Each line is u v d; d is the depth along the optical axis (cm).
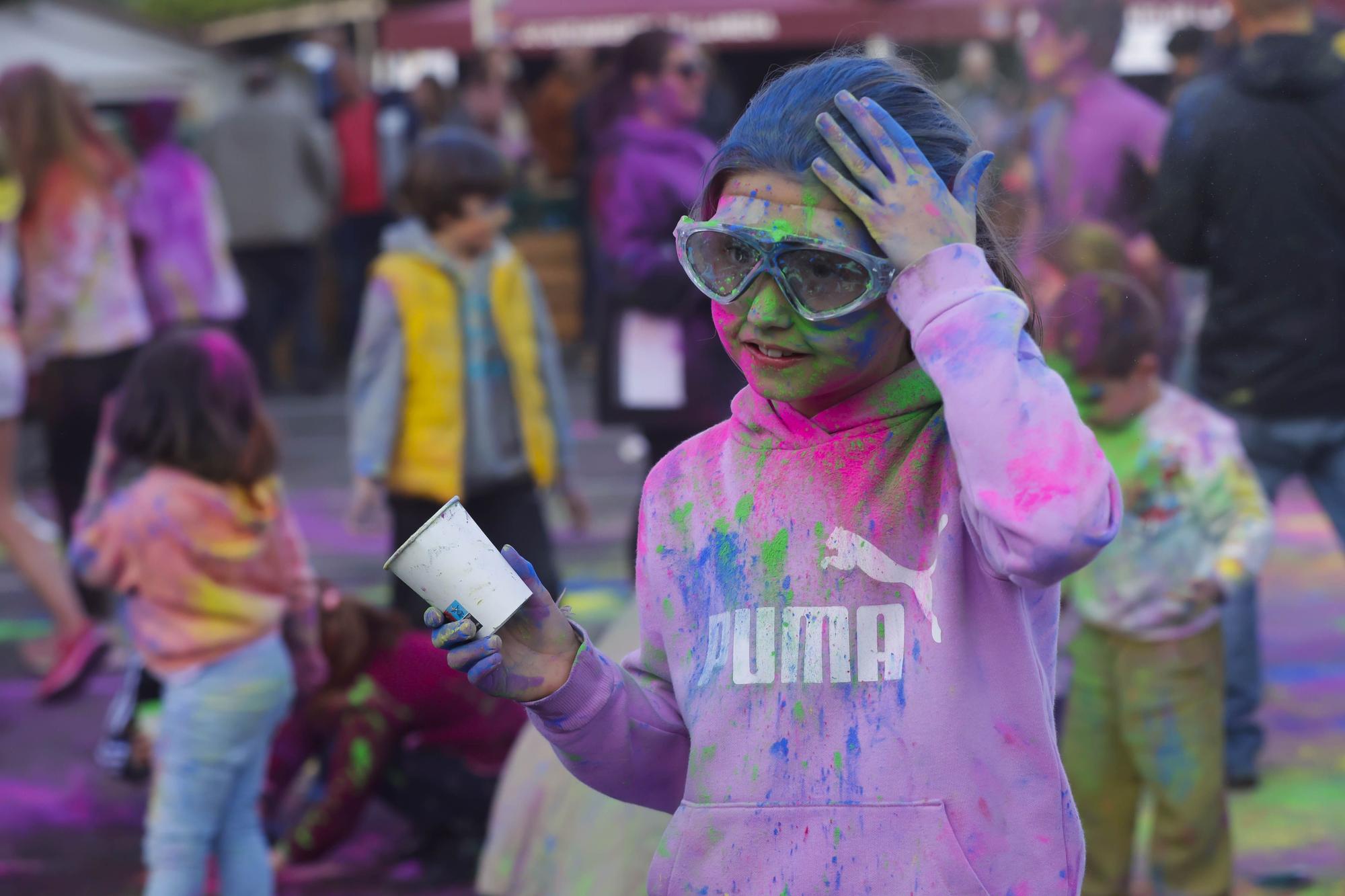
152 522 351
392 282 474
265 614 362
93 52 1441
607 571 727
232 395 358
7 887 433
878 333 161
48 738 554
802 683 163
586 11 1455
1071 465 147
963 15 1375
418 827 441
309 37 1623
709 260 165
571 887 308
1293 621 624
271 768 427
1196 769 346
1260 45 398
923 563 161
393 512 488
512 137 1445
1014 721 159
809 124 160
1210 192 411
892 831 157
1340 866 405
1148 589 343
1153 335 342
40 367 617
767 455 171
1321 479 442
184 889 349
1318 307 418
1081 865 165
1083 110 454
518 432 490
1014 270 177
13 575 793
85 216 606
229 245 1202
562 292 1343
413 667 410
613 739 176
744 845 163
